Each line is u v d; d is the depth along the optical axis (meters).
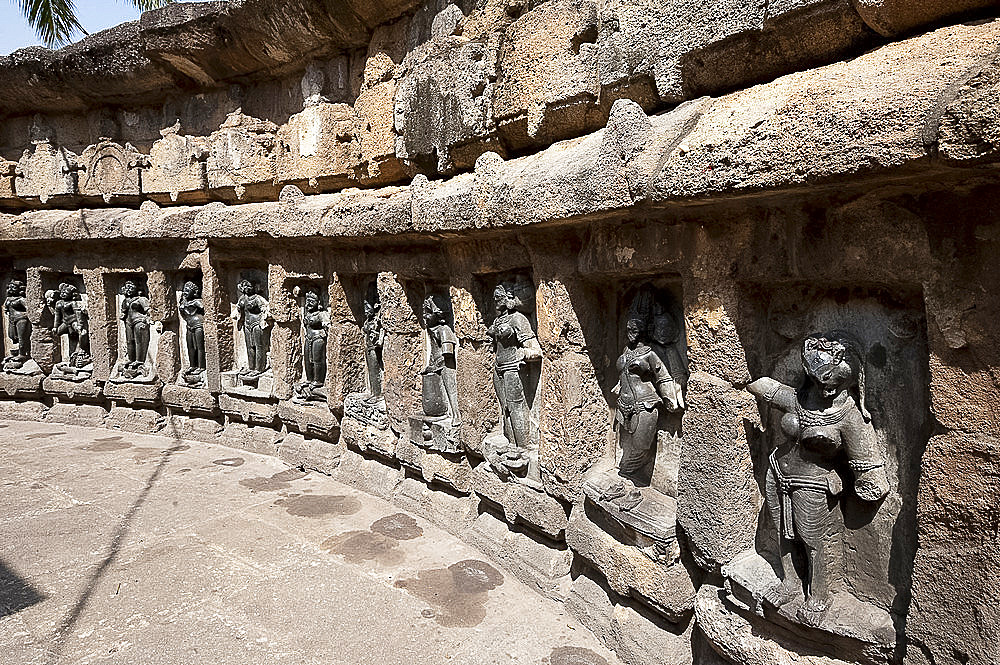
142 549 4.16
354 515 4.75
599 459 3.48
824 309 2.41
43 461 6.09
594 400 3.44
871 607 2.27
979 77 1.60
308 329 5.93
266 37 5.39
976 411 1.86
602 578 3.31
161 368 7.17
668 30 2.74
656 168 2.47
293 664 2.97
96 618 3.36
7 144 7.62
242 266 6.70
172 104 6.75
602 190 2.71
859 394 2.26
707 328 2.56
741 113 2.28
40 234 7.24
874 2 2.05
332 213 4.96
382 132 4.89
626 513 3.03
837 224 2.19
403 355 4.94
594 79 3.11
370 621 3.32
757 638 2.49
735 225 2.43
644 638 2.94
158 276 7.00
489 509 4.26
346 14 4.79
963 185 1.83
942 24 2.04
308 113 5.51
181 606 3.47
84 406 7.64
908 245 1.98
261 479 5.60
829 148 1.90
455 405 4.70
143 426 7.17
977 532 1.89
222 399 6.70
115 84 6.60
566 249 3.33
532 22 3.45
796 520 2.34
